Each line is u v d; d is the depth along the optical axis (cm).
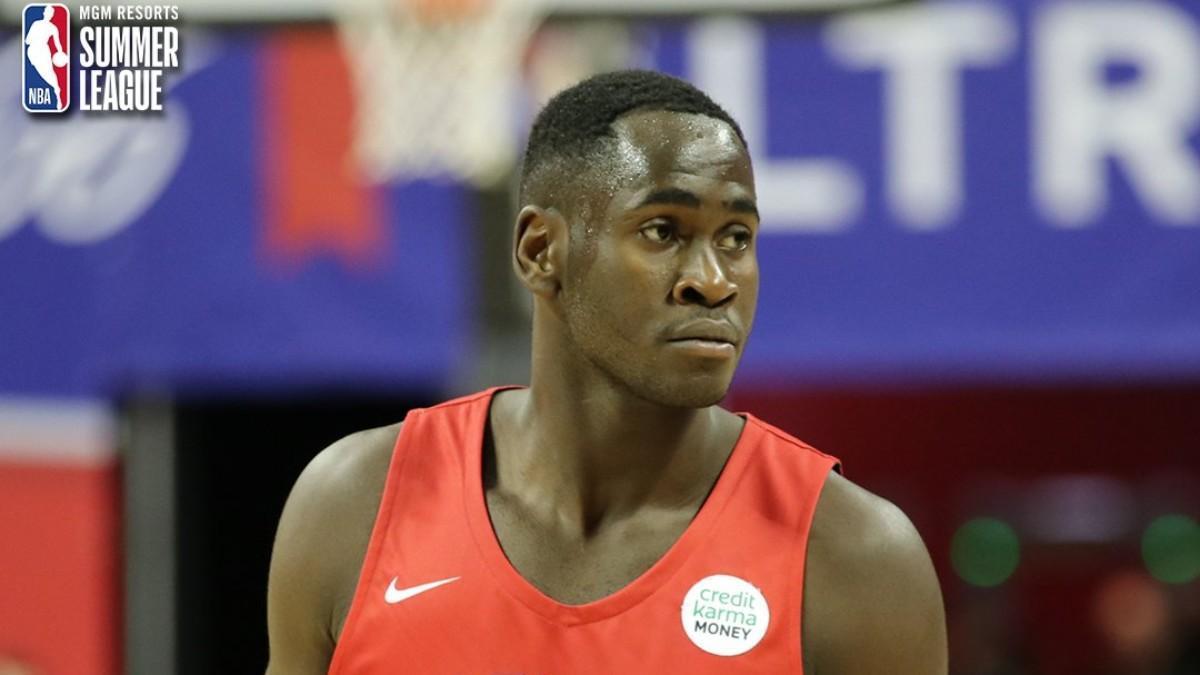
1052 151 1684
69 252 1761
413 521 597
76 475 1767
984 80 1689
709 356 542
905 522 582
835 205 1702
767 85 1698
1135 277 1678
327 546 604
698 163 543
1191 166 1670
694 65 1698
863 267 1698
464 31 1706
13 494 1769
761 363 1708
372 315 1738
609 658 559
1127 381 2536
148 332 1761
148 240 1756
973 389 2561
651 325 544
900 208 1697
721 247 549
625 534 588
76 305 1764
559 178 570
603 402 580
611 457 588
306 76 1734
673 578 570
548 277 578
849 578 568
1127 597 2419
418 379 1766
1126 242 1678
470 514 592
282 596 611
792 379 2189
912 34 1695
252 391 1969
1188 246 1670
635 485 593
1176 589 2523
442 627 571
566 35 1691
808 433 2533
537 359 603
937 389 2558
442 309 1728
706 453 600
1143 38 1677
